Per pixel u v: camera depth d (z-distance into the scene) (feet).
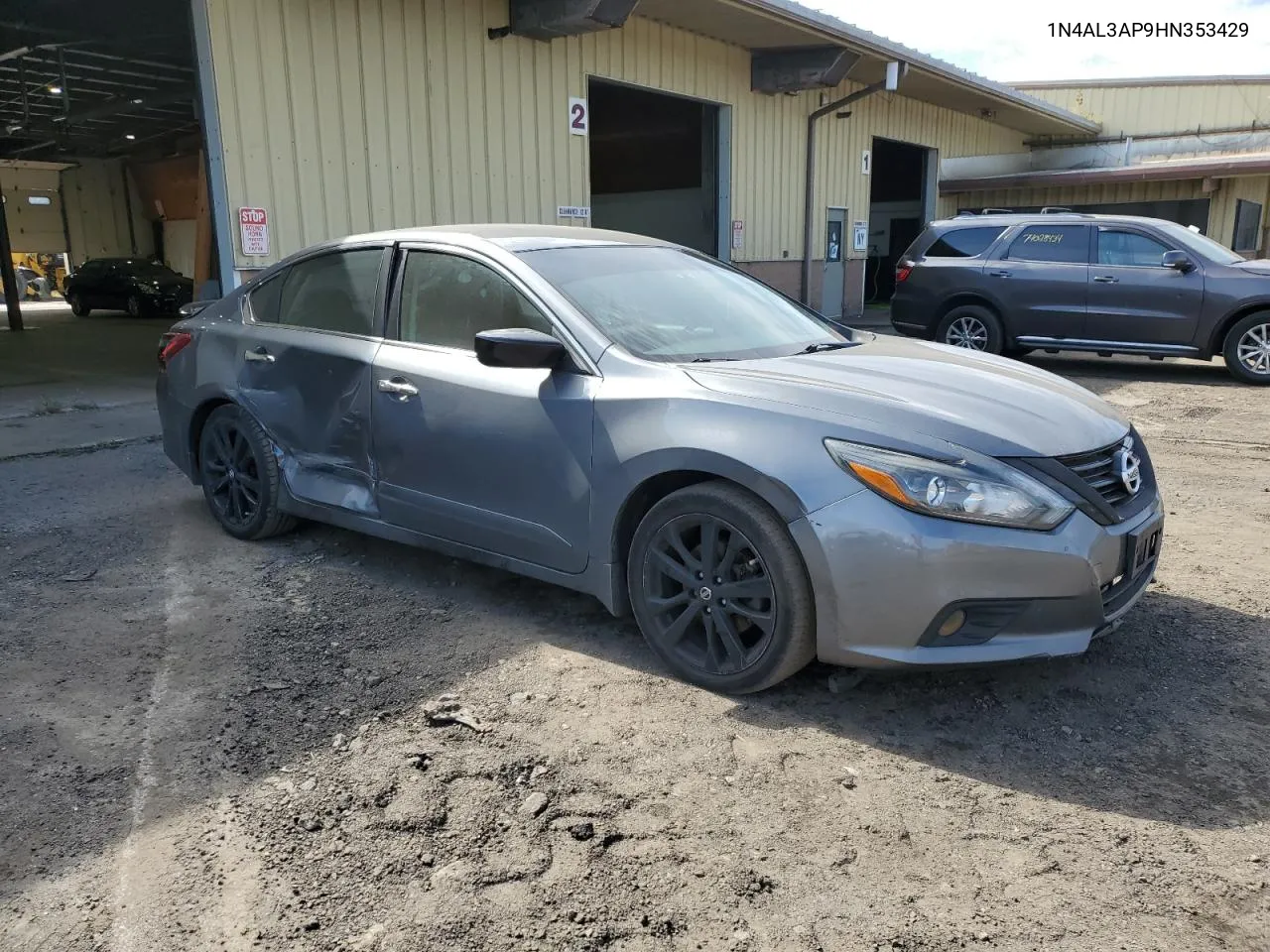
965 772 9.41
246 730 10.09
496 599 13.78
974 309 37.11
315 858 8.04
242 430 15.85
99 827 8.42
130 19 46.26
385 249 14.44
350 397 14.14
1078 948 7.05
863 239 64.39
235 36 28.96
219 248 29.53
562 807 8.76
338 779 9.18
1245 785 9.16
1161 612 13.30
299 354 14.97
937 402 10.53
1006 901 7.56
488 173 36.86
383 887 7.70
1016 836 8.39
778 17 42.86
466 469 12.67
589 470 11.43
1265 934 7.20
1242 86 83.87
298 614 13.25
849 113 59.98
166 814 8.62
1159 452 23.27
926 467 9.61
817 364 11.81
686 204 64.49
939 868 7.97
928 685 11.17
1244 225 79.30
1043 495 9.68
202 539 16.63
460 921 7.31
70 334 60.70
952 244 38.22
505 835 8.36
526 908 7.45
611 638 12.45
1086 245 35.27
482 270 13.12
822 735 10.08
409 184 34.22
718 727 10.21
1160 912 7.43
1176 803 8.87
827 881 7.80
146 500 19.38
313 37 30.86
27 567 15.16
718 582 10.69
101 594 14.01
